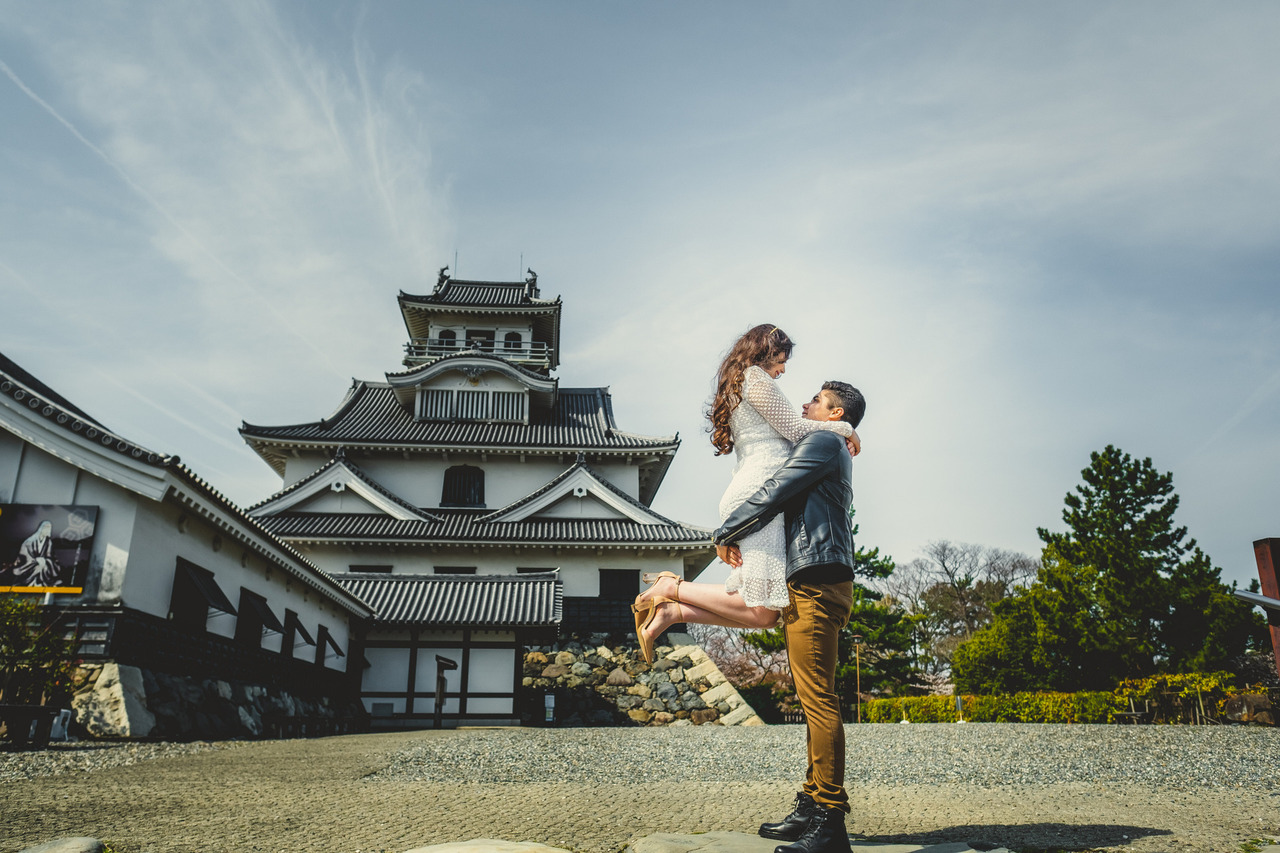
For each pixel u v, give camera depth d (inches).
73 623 341.4
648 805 148.8
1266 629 663.1
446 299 1272.1
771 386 100.7
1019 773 234.8
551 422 1139.9
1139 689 624.4
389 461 1015.6
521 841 107.3
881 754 288.5
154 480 354.6
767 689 1015.6
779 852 85.6
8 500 359.3
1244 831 118.8
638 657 813.9
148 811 132.1
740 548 98.4
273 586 506.9
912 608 1584.6
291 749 286.8
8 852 99.7
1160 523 725.3
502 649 704.4
